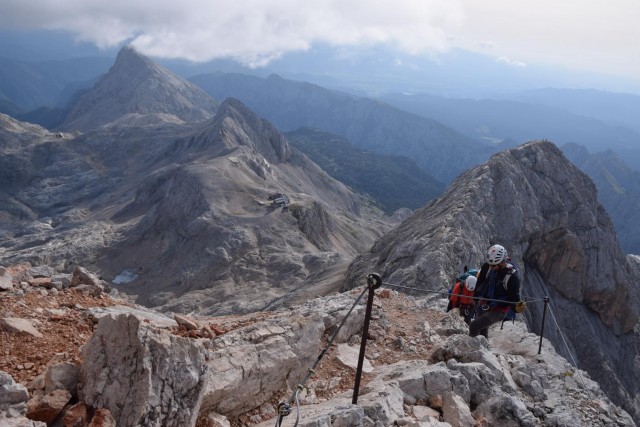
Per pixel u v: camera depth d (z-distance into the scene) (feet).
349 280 220.84
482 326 44.70
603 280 256.52
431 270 150.41
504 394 35.81
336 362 37.99
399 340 43.57
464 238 180.55
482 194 227.40
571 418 36.35
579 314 243.19
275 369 31.60
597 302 258.16
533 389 40.29
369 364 39.19
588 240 261.85
